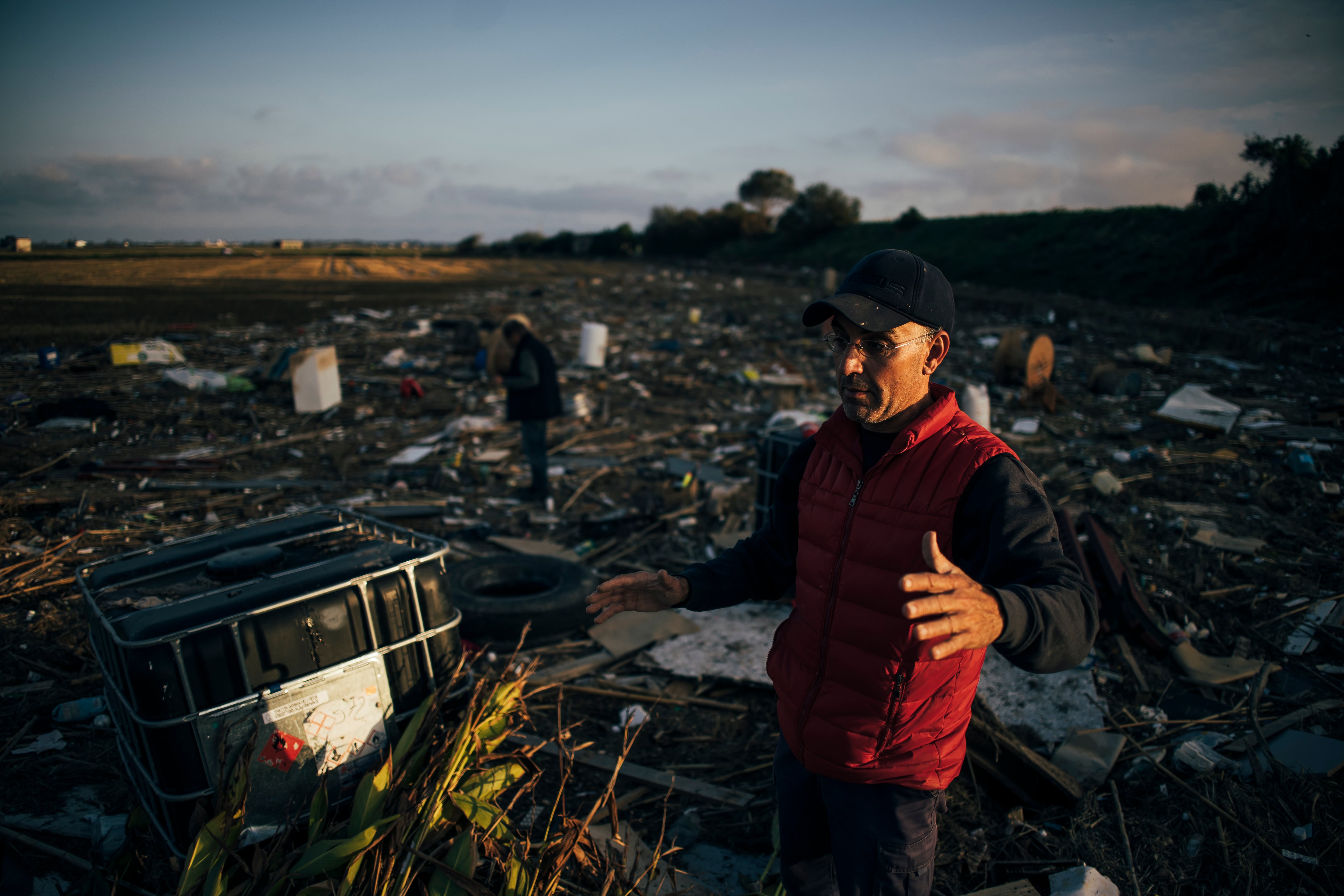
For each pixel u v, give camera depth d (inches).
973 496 59.7
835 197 2576.3
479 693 113.4
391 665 106.0
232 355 607.8
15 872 101.1
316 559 111.1
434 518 269.1
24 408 403.2
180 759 88.0
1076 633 50.9
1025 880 106.0
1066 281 1294.3
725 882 107.4
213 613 91.4
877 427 67.3
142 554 114.3
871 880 66.2
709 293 1423.5
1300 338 679.7
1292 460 310.7
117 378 489.4
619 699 159.0
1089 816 119.7
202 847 82.3
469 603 178.2
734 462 347.3
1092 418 427.5
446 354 654.5
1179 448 346.9
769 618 190.1
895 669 63.3
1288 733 140.6
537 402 280.2
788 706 71.6
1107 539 187.0
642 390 515.5
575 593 185.6
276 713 93.4
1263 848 112.3
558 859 84.0
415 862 87.2
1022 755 126.6
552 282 1758.1
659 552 242.4
